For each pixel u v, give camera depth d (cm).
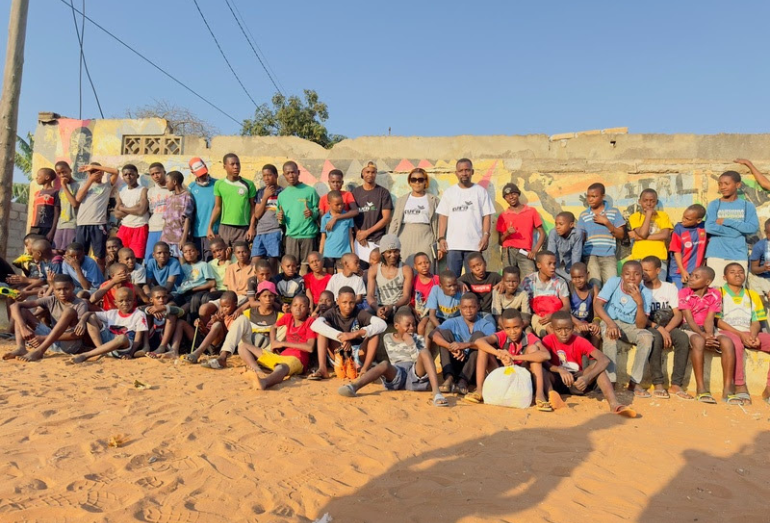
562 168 908
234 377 634
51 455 357
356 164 968
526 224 812
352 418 479
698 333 639
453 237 795
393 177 958
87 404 486
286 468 356
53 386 547
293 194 836
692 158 902
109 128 1041
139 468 346
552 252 759
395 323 630
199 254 874
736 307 660
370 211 838
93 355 691
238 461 363
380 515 298
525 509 313
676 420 528
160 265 809
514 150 952
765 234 809
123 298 727
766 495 351
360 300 730
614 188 896
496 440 440
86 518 277
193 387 568
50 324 745
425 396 584
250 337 703
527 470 374
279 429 436
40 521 274
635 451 423
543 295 684
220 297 767
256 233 859
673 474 379
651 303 671
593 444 438
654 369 636
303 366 664
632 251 812
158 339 757
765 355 643
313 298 756
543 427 482
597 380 575
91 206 902
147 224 895
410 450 404
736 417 545
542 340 613
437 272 854
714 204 774
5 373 603
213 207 877
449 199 808
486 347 586
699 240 782
